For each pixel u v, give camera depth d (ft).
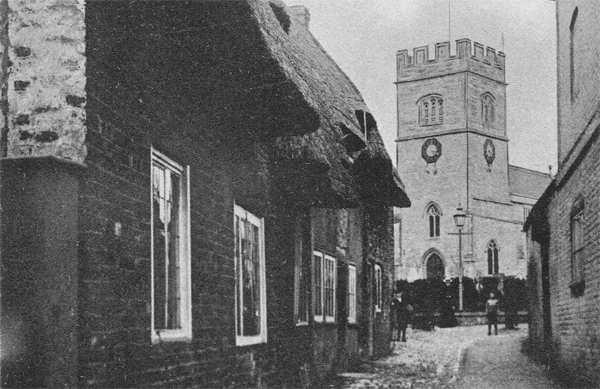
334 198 36.55
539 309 59.36
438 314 123.75
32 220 15.24
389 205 63.26
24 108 16.51
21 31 16.69
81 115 16.46
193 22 20.52
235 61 22.77
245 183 29.30
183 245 22.59
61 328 15.28
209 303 24.52
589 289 35.73
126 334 18.01
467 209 231.30
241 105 25.64
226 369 26.04
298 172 34.53
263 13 24.12
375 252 65.05
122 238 18.06
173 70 21.68
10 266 15.14
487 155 238.48
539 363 55.42
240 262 29.12
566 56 43.96
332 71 53.83
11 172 15.39
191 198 23.20
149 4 19.10
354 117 45.57
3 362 14.93
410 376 48.03
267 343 32.01
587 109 36.40
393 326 87.15
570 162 40.86
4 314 15.01
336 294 48.75
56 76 16.56
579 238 40.06
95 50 17.07
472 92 237.04
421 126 240.73
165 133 21.11
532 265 65.26
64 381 15.25
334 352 47.55
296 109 26.12
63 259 15.48
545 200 51.19
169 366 20.70
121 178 18.19
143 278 19.16
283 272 35.42
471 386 41.88
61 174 15.64
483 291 144.15
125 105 18.54
